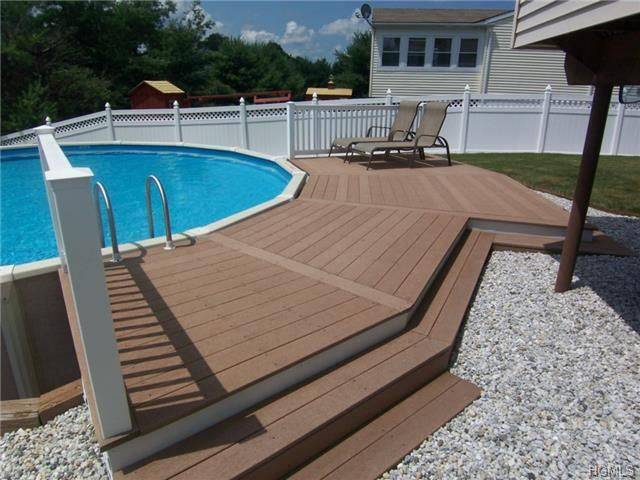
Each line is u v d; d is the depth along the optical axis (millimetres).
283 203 5441
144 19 29828
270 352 2295
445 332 2863
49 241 6164
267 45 41219
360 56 37406
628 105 10844
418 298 3027
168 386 2004
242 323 2586
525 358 2895
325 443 2115
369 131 9617
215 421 2004
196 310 2744
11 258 5590
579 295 3670
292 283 3184
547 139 11391
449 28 17062
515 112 11273
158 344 2348
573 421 2365
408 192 6027
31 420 2561
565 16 2982
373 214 4957
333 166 8141
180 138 12648
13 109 18875
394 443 2180
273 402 2168
